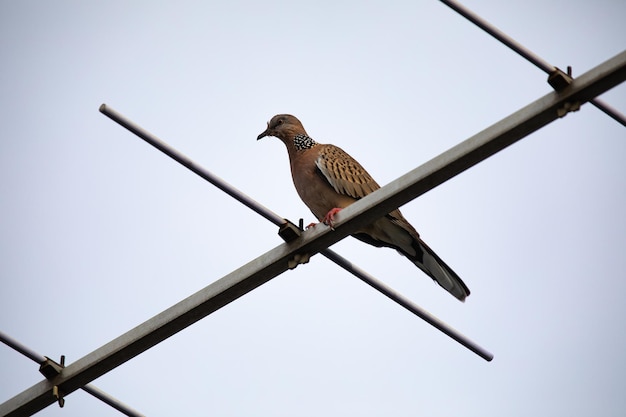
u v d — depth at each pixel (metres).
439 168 9.79
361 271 10.97
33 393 11.13
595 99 10.34
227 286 10.62
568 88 9.38
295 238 10.62
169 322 10.72
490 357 11.22
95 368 10.99
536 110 9.45
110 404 11.81
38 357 11.16
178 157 10.31
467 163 9.73
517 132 9.54
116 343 10.90
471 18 9.79
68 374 11.04
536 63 9.52
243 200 10.47
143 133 10.25
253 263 10.65
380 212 10.27
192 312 10.71
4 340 11.14
